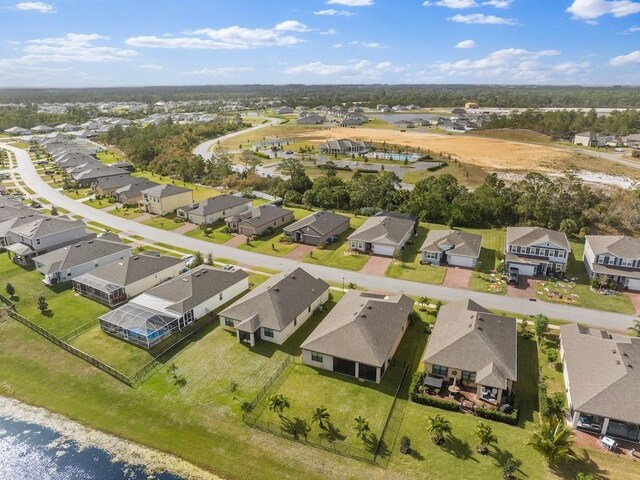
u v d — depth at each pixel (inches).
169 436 1448.1
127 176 4761.3
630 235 3316.9
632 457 1316.4
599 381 1476.4
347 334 1756.9
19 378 1758.1
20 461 1380.4
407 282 2534.5
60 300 2341.3
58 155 6087.6
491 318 1860.2
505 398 1552.7
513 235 2822.3
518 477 1253.7
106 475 1321.4
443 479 1257.4
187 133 7490.2
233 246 3132.4
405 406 1547.7
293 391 1630.2
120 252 2812.5
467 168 5433.1
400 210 3705.7
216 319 2132.1
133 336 1935.3
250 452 1374.3
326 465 1318.9
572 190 3804.1
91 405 1596.9
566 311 2197.3
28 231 2950.3
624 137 7396.7
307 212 3917.3
